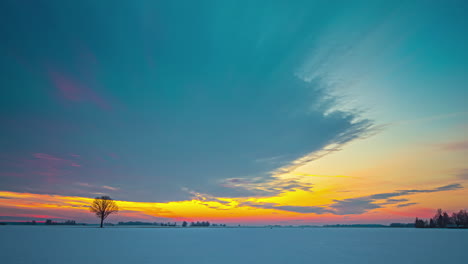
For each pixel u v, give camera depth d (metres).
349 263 18.27
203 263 17.88
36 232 52.78
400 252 24.53
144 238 40.34
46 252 22.23
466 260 19.84
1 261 18.05
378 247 29.38
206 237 47.28
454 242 36.69
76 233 50.78
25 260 18.42
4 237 38.19
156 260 18.83
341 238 47.97
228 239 42.31
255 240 40.62
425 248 28.17
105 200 86.50
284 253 23.31
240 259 19.67
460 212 136.00
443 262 18.94
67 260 18.52
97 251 23.14
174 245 29.66
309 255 22.09
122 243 30.95
